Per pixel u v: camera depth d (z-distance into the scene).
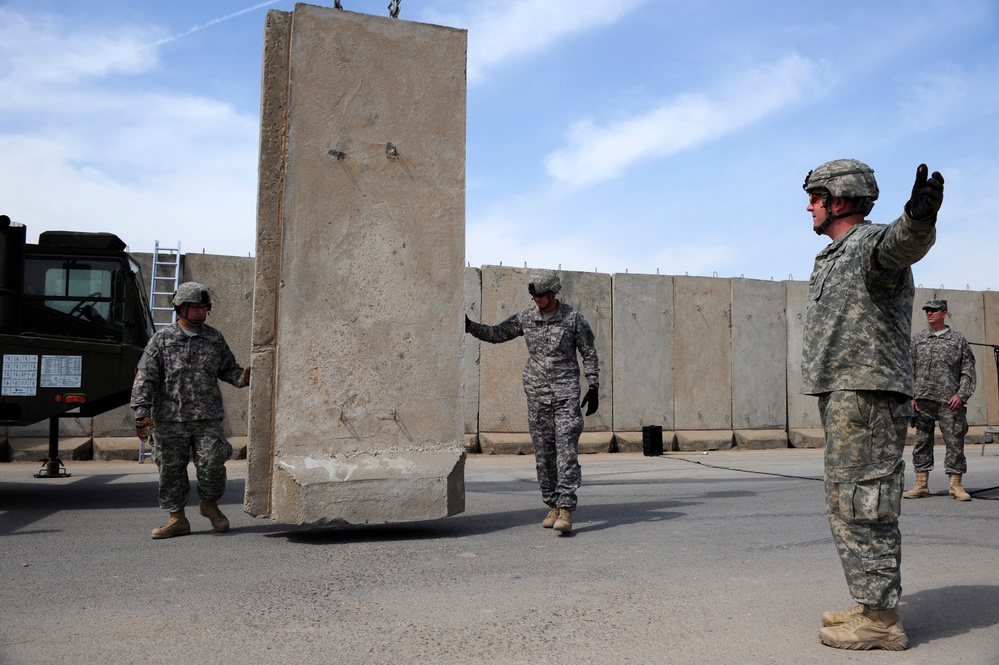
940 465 12.07
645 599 4.12
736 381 15.89
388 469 5.95
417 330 6.20
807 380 3.51
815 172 3.64
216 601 4.05
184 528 6.03
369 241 6.11
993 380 17.80
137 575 4.62
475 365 14.11
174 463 5.95
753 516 6.86
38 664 3.14
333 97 6.08
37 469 11.44
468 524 6.57
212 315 13.09
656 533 6.04
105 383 7.64
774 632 3.59
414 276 6.22
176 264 12.91
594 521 6.67
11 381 7.45
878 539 3.35
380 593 4.23
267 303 5.90
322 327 5.96
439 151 6.34
